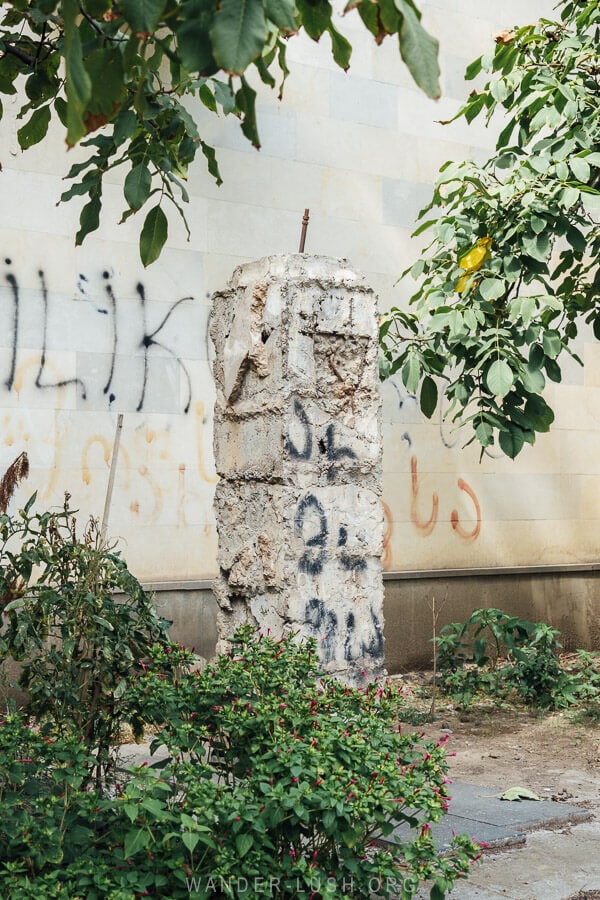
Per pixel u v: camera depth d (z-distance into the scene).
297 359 5.01
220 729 3.78
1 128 6.99
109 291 7.35
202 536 7.66
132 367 7.41
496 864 4.32
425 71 1.90
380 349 7.02
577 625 9.89
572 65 6.54
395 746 3.67
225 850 3.14
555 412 9.90
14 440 6.91
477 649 8.05
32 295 7.04
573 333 7.50
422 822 3.66
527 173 6.38
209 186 7.86
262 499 5.11
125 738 6.30
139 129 3.58
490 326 6.41
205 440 7.71
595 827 4.88
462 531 9.17
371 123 8.75
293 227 8.27
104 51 2.28
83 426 7.18
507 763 6.16
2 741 3.37
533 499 9.67
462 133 9.28
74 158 7.25
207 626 7.61
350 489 5.15
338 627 5.04
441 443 9.08
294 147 8.30
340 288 5.16
